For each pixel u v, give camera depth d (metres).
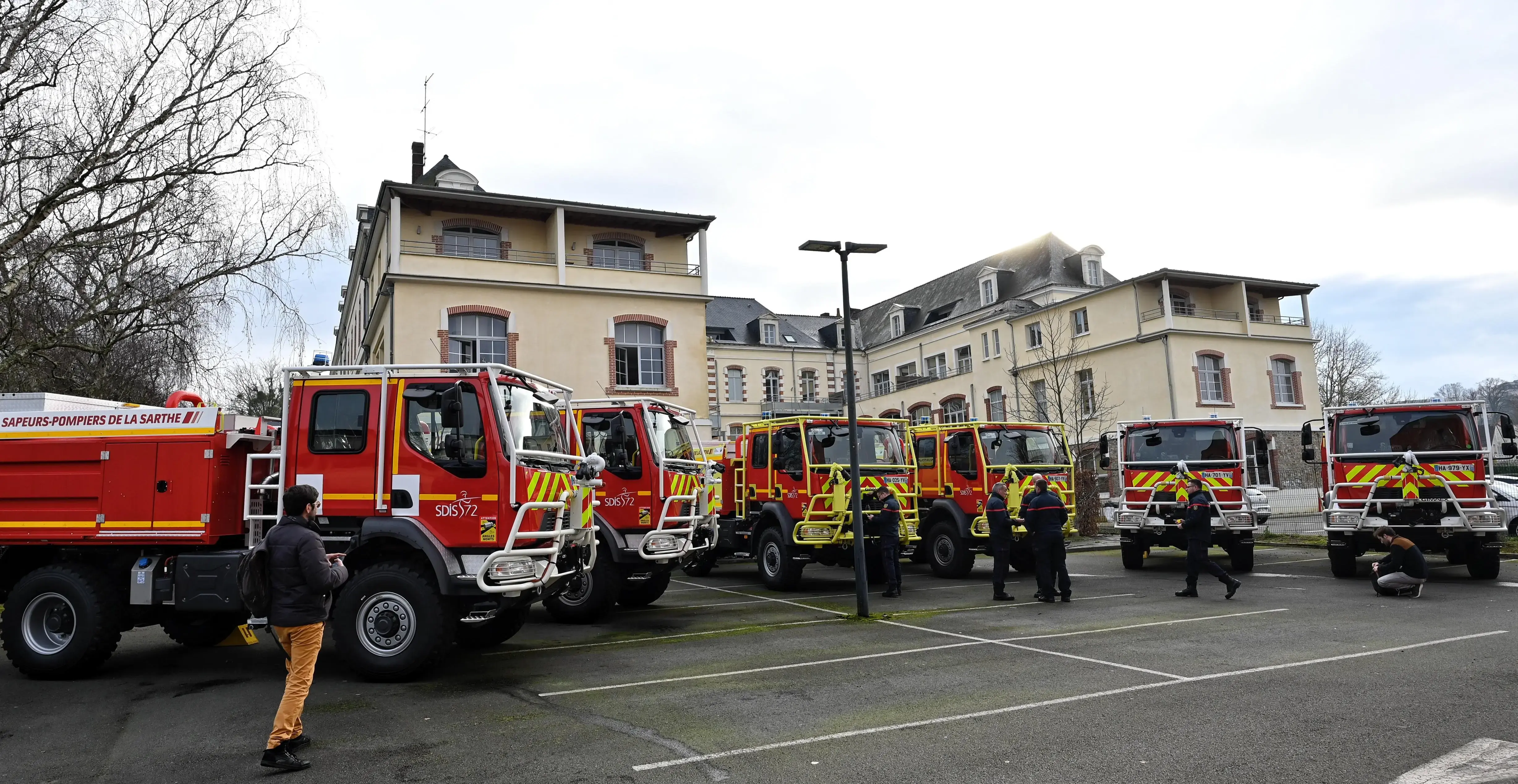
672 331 29.14
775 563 14.93
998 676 7.89
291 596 5.80
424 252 27.16
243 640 10.32
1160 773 5.22
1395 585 12.41
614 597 11.49
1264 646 8.96
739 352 56.44
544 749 5.94
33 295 15.12
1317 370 56.78
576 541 9.48
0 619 8.78
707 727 6.41
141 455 8.49
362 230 32.69
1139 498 17.09
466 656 9.22
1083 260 48.00
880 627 10.80
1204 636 9.66
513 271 27.17
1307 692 7.04
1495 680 7.30
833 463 14.71
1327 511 14.97
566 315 27.73
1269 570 16.61
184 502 8.35
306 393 8.45
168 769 5.68
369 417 8.31
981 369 48.25
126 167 15.43
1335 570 14.96
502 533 8.00
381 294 26.44
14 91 14.39
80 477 8.54
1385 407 14.63
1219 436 16.64
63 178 14.84
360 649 7.92
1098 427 40.50
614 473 11.98
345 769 5.61
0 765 5.81
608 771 5.49
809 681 7.87
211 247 16.31
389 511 8.15
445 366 8.36
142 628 11.69
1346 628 9.95
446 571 7.90
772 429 15.25
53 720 6.91
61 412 8.74
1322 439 15.55
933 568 17.17
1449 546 14.00
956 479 16.83
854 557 13.38
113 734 6.50
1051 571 12.81
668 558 11.78
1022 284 49.12
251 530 8.55
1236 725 6.16
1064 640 9.65
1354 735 5.86
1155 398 38.34
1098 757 5.54
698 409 29.14
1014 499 15.94
